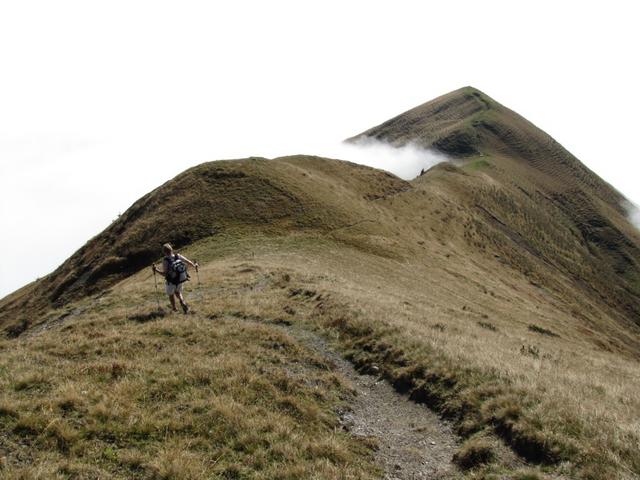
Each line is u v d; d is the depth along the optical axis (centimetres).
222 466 934
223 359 1448
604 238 17588
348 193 7762
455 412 1288
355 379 1570
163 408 1114
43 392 1154
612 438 1037
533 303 7088
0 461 854
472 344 1941
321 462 973
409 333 1800
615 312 12719
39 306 5575
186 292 2664
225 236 5269
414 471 1045
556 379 1552
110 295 2884
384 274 4575
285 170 7262
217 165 7019
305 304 2375
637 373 2961
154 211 6309
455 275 5947
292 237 5284
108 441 976
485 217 12112
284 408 1209
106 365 1316
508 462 1027
